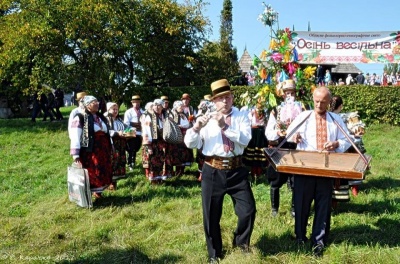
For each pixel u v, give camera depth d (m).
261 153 7.69
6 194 7.35
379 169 8.30
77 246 4.85
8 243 4.98
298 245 4.45
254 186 7.30
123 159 7.79
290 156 4.42
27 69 16.70
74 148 6.33
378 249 4.34
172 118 8.09
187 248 4.68
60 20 14.80
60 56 15.33
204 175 4.27
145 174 8.30
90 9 14.52
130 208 6.20
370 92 14.38
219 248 4.35
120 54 16.27
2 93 23.62
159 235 5.11
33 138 13.60
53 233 5.23
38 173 8.91
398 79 22.67
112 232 5.28
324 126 4.38
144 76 17.14
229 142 4.16
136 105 9.64
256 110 7.58
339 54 15.67
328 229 4.41
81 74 15.94
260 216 5.58
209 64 18.72
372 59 15.52
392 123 14.45
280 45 7.10
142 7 16.05
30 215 6.10
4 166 9.77
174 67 17.72
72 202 6.57
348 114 6.20
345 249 4.36
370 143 11.59
